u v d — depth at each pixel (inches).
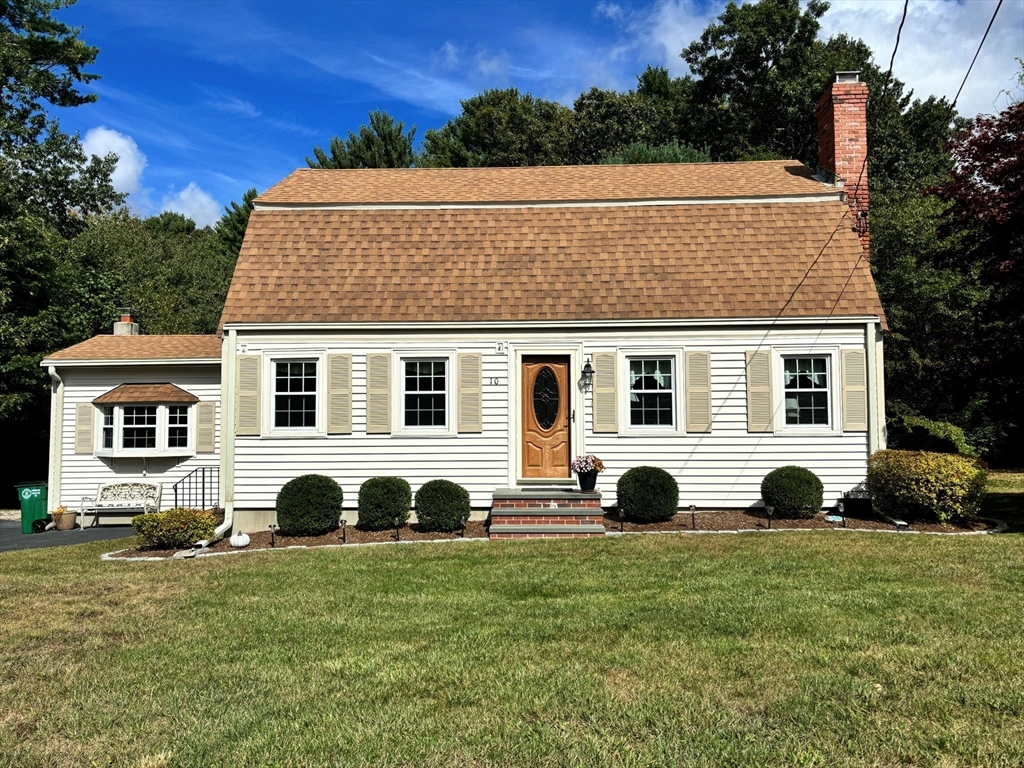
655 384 553.6
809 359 546.3
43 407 843.4
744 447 540.7
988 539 436.5
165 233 1822.1
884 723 185.2
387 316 550.3
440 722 190.5
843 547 417.1
